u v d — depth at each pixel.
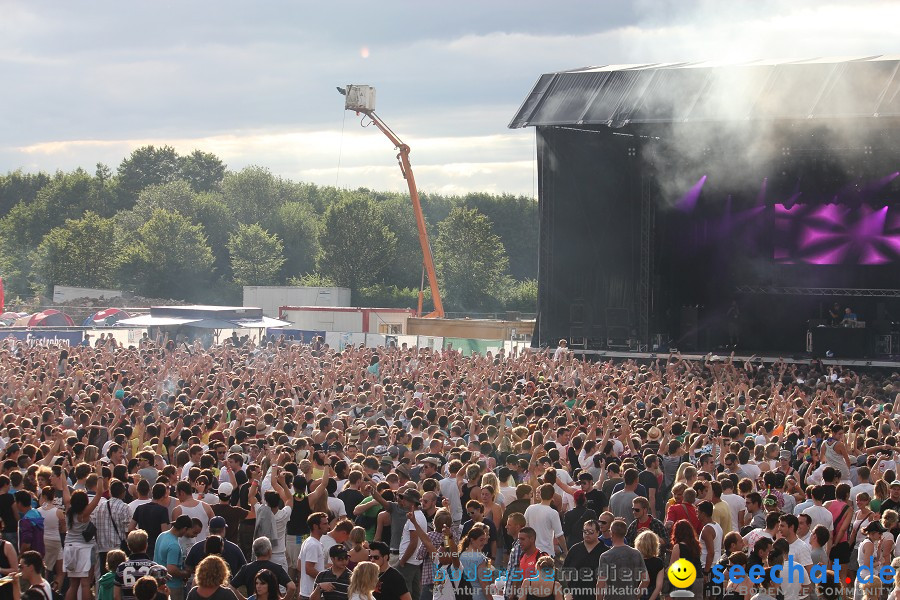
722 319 43.47
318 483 13.65
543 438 15.26
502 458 15.94
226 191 125.31
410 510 11.80
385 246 102.00
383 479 14.06
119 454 14.47
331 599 10.23
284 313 56.25
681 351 42.53
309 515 12.61
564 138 38.53
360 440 16.42
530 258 133.88
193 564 11.43
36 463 14.61
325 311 55.41
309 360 31.67
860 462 16.03
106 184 151.88
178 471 14.59
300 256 119.88
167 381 24.88
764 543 10.96
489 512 12.51
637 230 39.75
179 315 49.84
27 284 109.38
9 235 135.50
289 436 16.94
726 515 12.48
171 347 38.31
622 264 40.06
